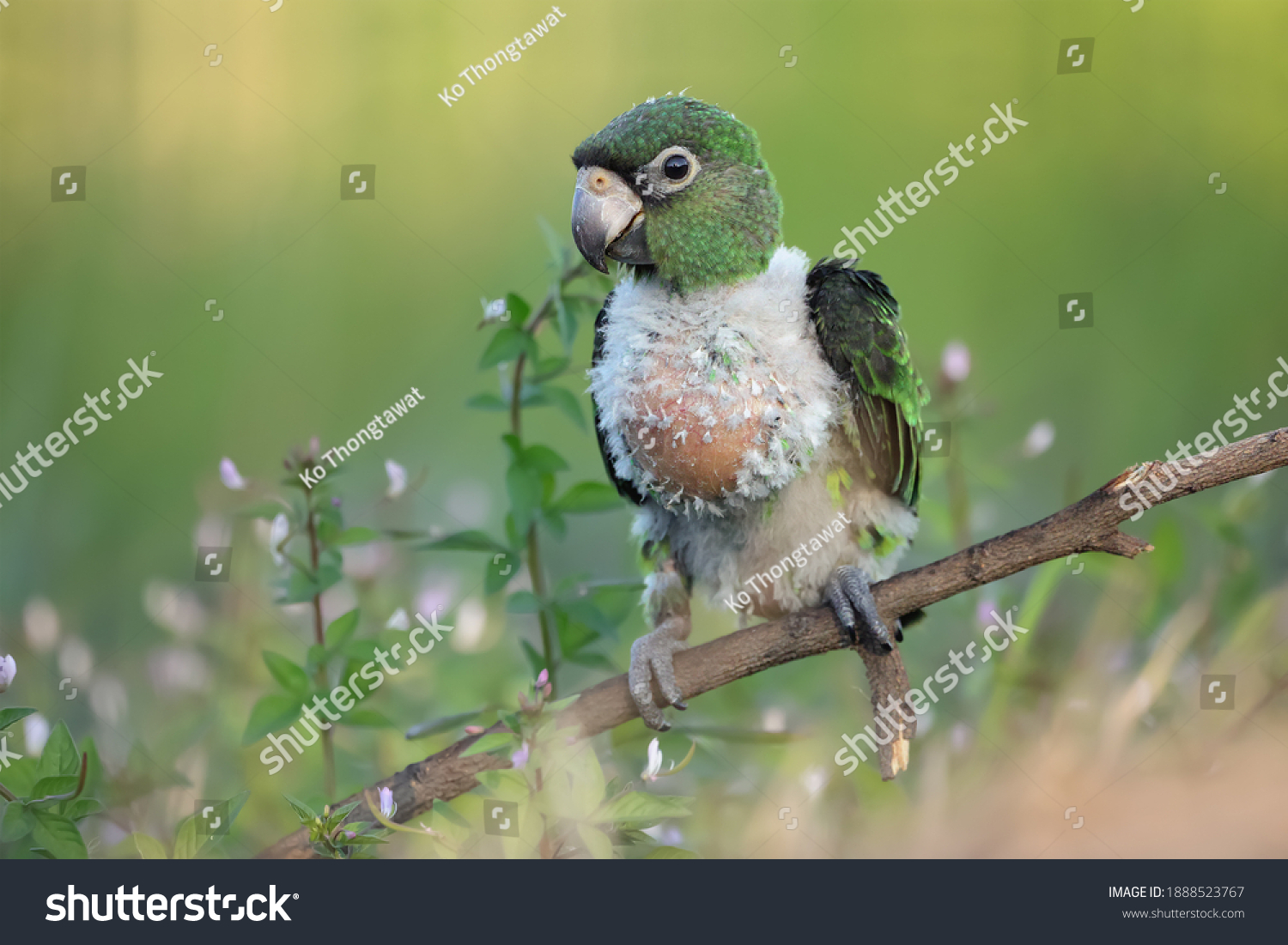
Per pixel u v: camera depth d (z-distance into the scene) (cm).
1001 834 855
